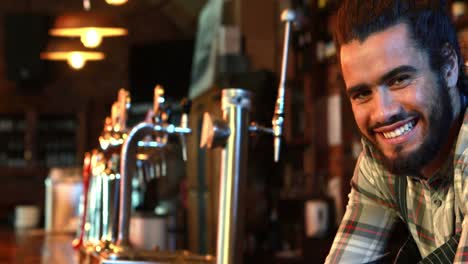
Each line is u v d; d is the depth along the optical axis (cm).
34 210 858
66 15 562
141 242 402
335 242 157
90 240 321
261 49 776
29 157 1305
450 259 123
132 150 236
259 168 698
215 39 718
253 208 693
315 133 652
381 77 118
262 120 668
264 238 693
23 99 1302
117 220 267
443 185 134
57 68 1308
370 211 154
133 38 1282
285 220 652
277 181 706
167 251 243
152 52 1159
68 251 407
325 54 631
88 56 695
